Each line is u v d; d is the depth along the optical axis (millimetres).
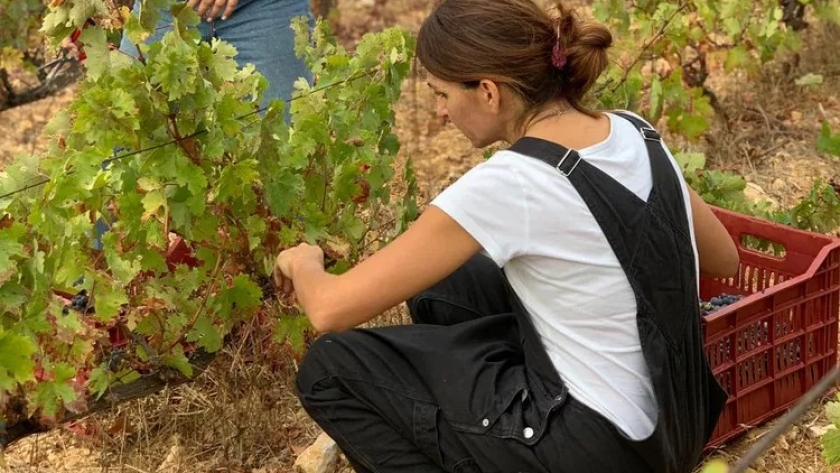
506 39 2107
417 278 2107
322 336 2410
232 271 2643
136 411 2982
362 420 2318
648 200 2123
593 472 2107
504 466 2145
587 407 2113
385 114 2871
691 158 3678
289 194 2586
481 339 2346
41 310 2254
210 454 2904
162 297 2471
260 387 2883
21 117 5191
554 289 2115
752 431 3008
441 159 4684
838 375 1426
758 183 4438
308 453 2799
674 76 4383
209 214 2514
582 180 2068
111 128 2314
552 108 2160
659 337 2129
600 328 2117
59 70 5008
